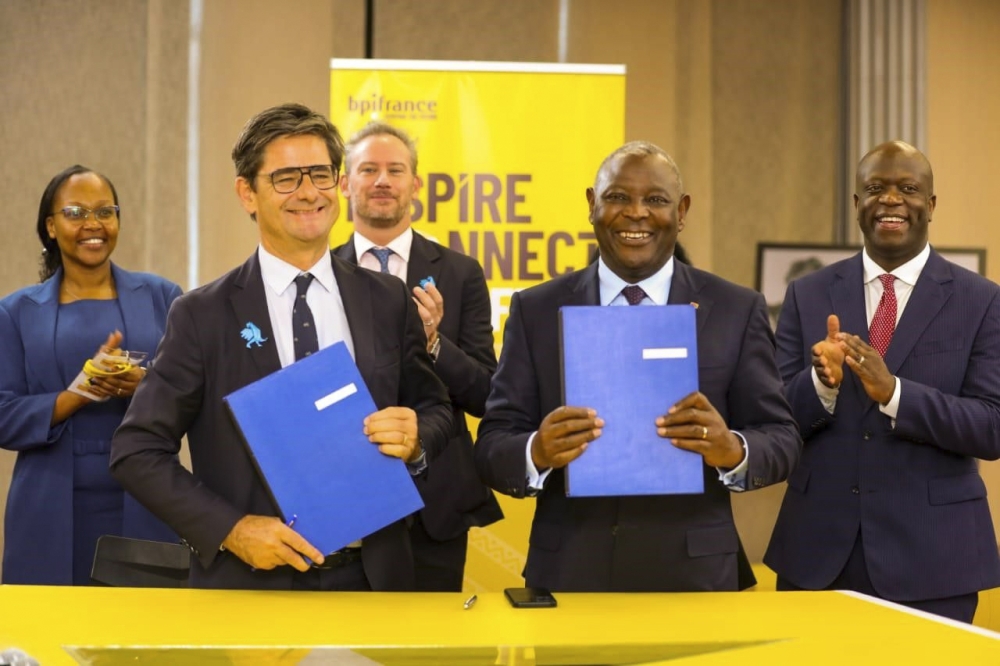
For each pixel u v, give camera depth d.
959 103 5.42
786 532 2.60
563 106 3.81
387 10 5.30
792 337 2.70
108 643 1.47
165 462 1.90
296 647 1.47
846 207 5.50
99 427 2.91
